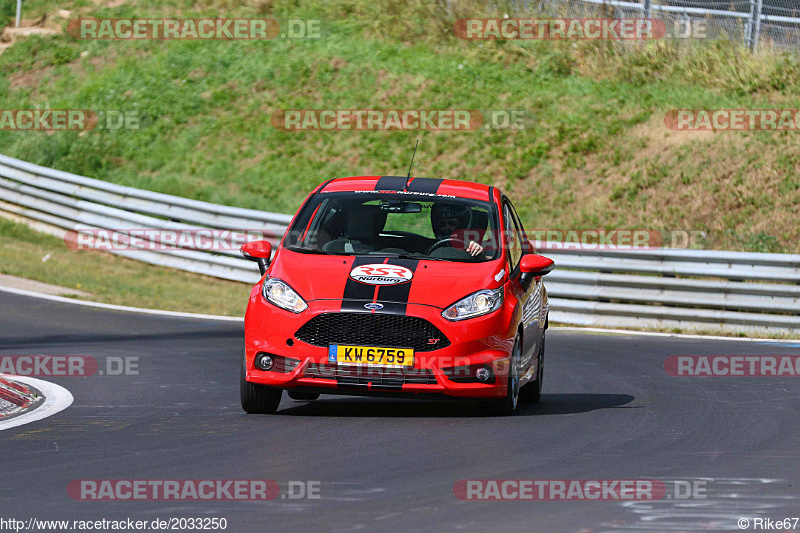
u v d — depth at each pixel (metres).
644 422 27.58
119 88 92.75
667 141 75.25
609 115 79.94
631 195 71.00
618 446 23.95
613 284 57.75
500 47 89.88
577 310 57.69
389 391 26.19
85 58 97.81
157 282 66.31
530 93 84.19
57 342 43.44
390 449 23.03
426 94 86.00
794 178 68.75
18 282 60.62
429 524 16.81
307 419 27.12
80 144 86.31
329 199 30.69
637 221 68.62
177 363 38.81
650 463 22.00
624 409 30.05
